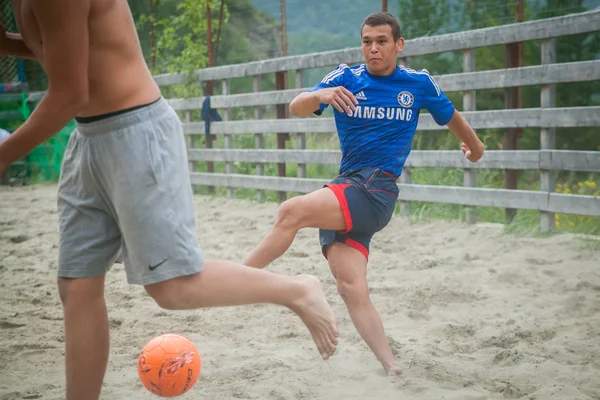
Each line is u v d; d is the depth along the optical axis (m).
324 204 3.19
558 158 6.53
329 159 8.96
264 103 9.84
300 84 9.38
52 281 5.76
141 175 2.28
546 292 4.91
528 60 9.09
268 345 3.97
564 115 6.48
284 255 6.51
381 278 5.47
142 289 5.41
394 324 4.34
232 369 3.54
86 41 2.12
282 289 2.44
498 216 7.97
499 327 4.16
